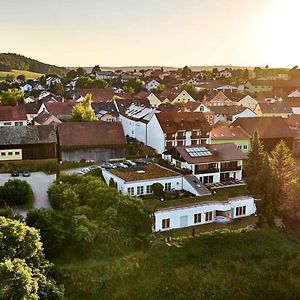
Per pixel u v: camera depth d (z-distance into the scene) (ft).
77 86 576.61
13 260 98.58
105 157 225.76
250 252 148.97
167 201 162.91
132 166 204.54
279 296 134.51
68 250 134.21
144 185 174.70
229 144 211.20
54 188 162.09
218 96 437.17
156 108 304.71
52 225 134.62
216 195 173.68
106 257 136.36
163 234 152.25
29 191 164.35
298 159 259.80
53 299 105.09
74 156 220.23
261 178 174.29
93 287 124.47
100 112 333.83
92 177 175.94
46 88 614.75
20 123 290.56
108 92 431.84
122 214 149.69
